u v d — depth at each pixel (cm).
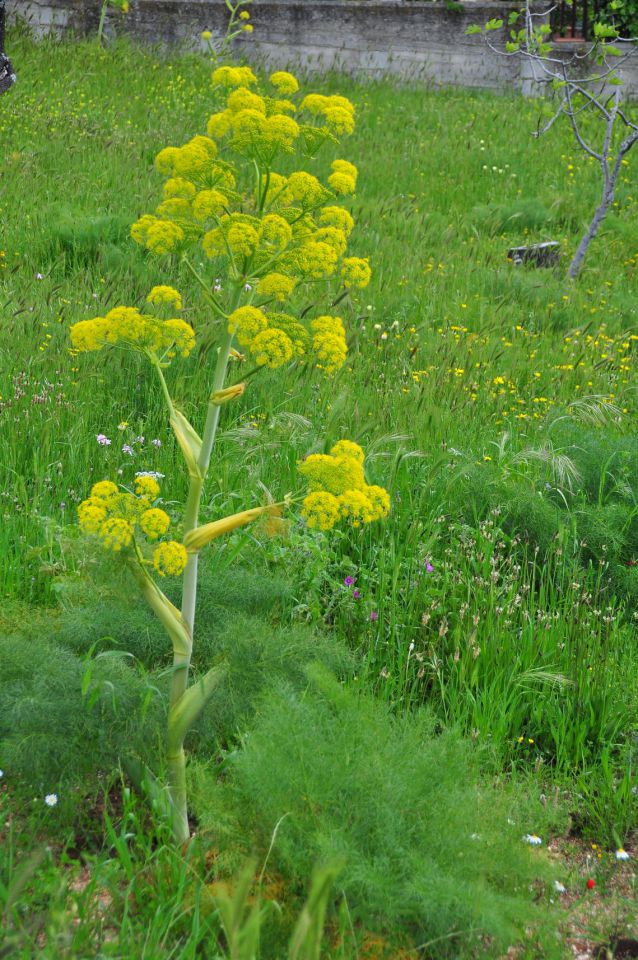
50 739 298
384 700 346
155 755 313
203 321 685
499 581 455
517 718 373
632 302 904
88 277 741
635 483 531
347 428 561
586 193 1205
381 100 1476
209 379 603
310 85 1487
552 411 615
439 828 275
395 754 294
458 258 953
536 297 887
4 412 531
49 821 301
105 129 1144
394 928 260
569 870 317
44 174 982
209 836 298
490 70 1582
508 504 484
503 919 253
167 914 266
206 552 417
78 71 1356
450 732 312
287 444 512
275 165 1089
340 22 1600
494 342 764
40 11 1567
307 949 208
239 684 335
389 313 803
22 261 770
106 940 262
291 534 429
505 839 283
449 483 494
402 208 1079
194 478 287
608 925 295
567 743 367
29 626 354
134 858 299
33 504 454
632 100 1509
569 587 436
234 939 210
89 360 600
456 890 253
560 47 1525
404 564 439
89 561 293
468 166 1241
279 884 274
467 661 384
